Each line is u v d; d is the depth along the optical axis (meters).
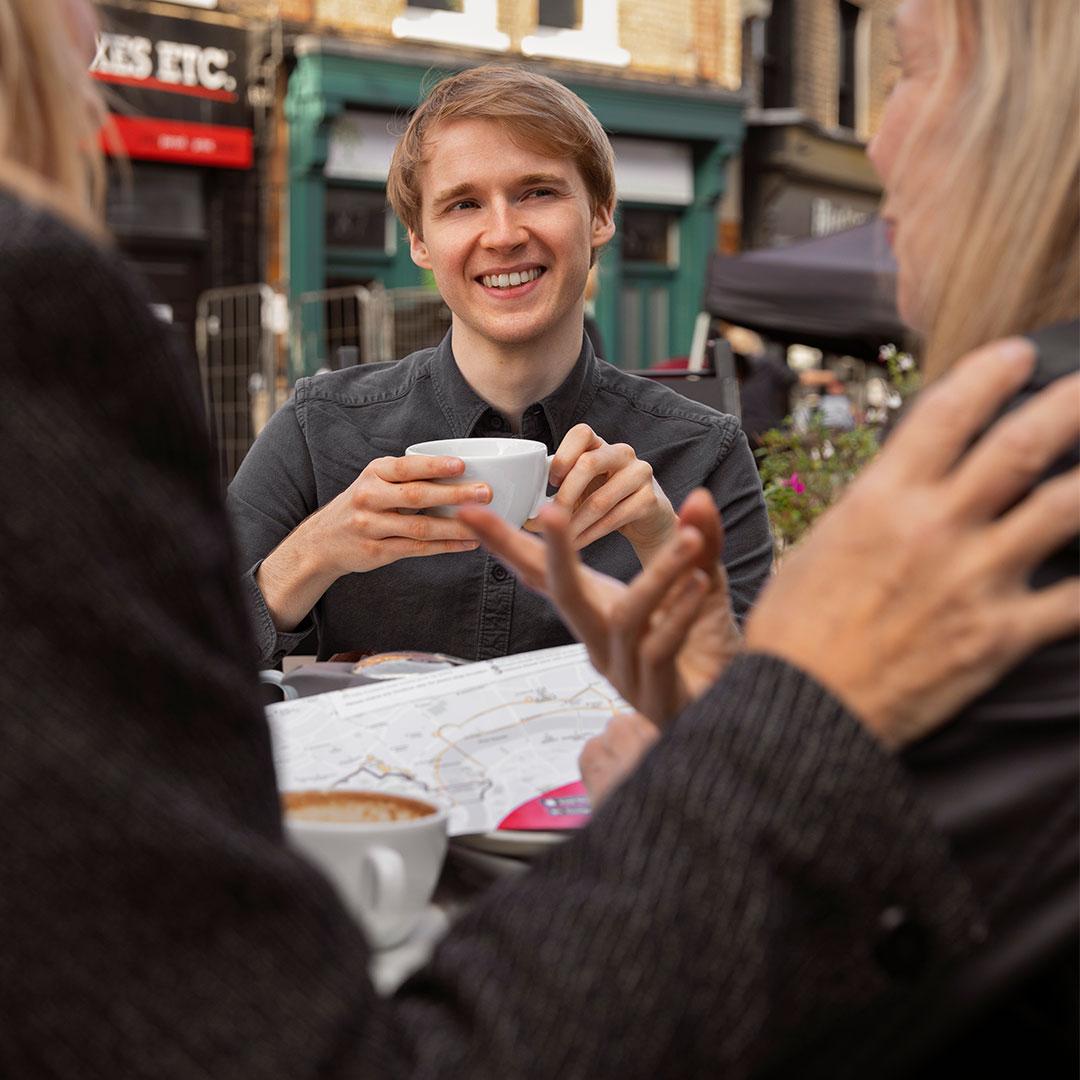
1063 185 0.59
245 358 8.91
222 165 8.80
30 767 0.44
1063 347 0.58
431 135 1.71
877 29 13.12
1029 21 0.61
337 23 9.26
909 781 0.53
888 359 3.61
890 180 0.68
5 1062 0.44
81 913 0.44
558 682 1.07
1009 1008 0.58
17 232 0.47
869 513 0.54
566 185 1.70
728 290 6.27
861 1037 0.54
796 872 0.52
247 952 0.46
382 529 1.38
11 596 0.44
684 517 0.64
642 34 10.80
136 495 0.47
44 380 0.46
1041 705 0.53
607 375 1.84
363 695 1.04
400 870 0.70
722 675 0.56
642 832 0.53
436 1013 0.52
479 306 1.70
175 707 0.47
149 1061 0.44
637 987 0.50
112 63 8.25
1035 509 0.52
